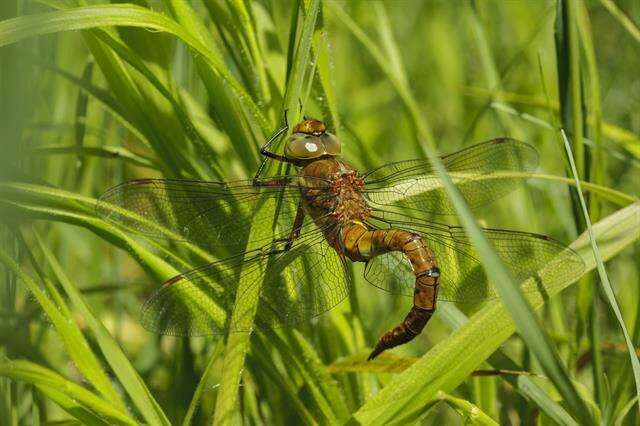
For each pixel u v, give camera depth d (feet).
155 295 1.50
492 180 1.62
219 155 1.62
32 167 1.63
